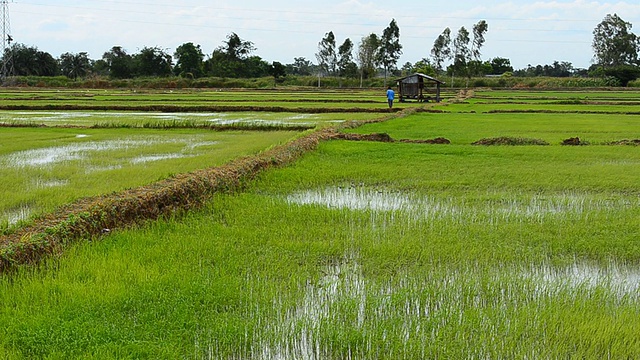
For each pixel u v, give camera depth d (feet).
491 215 30.01
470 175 41.63
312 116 101.60
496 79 294.66
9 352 14.46
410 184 38.88
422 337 16.08
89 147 58.70
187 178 33.50
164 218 28.58
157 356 14.70
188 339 15.67
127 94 184.03
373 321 17.20
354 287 20.02
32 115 102.22
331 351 15.58
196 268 20.90
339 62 318.65
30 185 37.01
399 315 17.70
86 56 339.77
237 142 62.75
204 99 152.46
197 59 307.78
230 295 18.38
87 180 38.32
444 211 31.30
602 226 27.43
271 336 16.19
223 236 25.44
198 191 32.27
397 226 27.55
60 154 53.16
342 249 23.99
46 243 21.95
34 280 18.98
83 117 97.81
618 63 304.71
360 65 289.53
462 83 287.69
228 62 308.81
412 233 26.37
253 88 251.60
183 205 30.40
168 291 18.49
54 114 104.94
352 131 71.82
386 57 300.20
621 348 15.28
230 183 35.73
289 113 110.83
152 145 60.29
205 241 24.25
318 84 274.77
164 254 22.33
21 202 31.81
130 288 18.52
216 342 15.64
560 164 46.85
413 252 23.45
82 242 23.34
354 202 33.83
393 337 16.06
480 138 65.87
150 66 305.12
